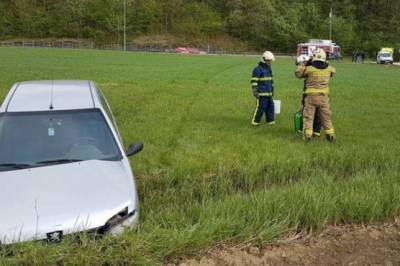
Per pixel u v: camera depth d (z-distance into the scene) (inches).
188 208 219.0
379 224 219.5
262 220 203.3
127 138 404.8
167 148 374.3
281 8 4168.3
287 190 236.5
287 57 3250.5
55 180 195.2
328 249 196.1
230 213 207.0
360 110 609.9
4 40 3720.5
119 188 193.3
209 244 185.9
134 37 3880.4
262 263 182.5
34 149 218.1
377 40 4010.8
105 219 177.2
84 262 162.2
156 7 3996.1
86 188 190.2
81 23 3853.3
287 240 198.7
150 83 908.0
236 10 4015.8
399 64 2534.5
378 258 191.6
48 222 171.2
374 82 1138.7
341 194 231.8
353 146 383.9
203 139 410.3
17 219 171.9
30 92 253.0
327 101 404.8
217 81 983.0
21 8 3865.7
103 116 239.1
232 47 3865.7
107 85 851.4
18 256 160.4
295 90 855.7
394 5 4298.7
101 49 3368.6
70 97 248.7
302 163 327.3
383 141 416.8
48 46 3489.2
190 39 3922.2
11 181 195.0
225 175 306.8
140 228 187.6
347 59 3319.4
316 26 4057.6
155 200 258.5
